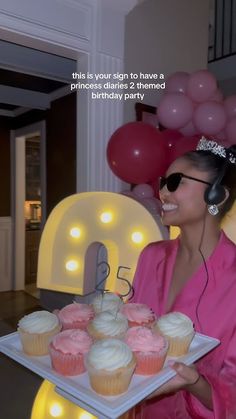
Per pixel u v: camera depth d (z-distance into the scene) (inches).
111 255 71.0
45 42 90.4
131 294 52.6
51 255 70.6
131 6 101.4
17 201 221.5
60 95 176.1
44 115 189.9
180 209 43.1
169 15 122.7
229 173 43.3
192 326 41.5
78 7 95.0
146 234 67.5
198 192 42.4
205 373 41.2
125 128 87.6
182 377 36.8
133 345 39.1
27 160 241.9
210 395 37.8
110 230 69.4
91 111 100.0
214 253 44.0
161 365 38.9
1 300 204.4
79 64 101.1
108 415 32.7
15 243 222.4
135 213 68.4
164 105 96.0
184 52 129.3
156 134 86.8
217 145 44.9
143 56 113.7
